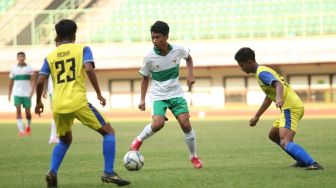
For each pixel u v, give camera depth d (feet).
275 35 238.48
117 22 241.76
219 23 240.73
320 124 146.82
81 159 73.87
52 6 255.29
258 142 96.07
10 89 128.47
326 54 230.27
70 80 48.01
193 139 62.28
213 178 53.52
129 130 138.41
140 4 251.39
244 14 245.04
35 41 240.32
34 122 193.26
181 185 49.62
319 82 238.48
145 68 62.34
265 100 59.62
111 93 247.91
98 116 48.19
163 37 60.18
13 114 240.32
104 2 253.03
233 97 243.40
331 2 242.58
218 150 83.41
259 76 56.80
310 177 52.70
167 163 68.03
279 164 64.34
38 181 54.65
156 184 50.39
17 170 63.77
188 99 244.42
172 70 62.03
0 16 245.45
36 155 81.00
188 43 236.84
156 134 120.67
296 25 238.48
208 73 244.01
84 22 243.40
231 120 179.52
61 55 48.49
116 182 48.14
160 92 62.34
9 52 240.32
